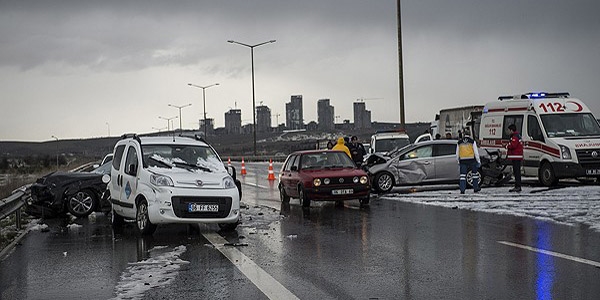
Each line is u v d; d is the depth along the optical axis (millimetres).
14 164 57312
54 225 14500
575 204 14836
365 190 16750
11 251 10875
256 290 7504
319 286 7625
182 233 12430
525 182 22438
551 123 20375
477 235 11047
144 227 12148
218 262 9273
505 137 21938
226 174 12758
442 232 11562
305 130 129375
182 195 11859
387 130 30453
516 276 7836
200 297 7250
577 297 6797
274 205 17906
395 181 20438
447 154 20781
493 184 21125
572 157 19359
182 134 14875
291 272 8469
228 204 12172
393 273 8234
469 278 7816
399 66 30766
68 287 8000
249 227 13078
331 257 9461
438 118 39625
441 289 7312
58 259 9992
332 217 14484
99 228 13680
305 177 16938
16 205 13930
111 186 14000
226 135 157750
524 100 21359
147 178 12227
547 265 8414
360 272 8352
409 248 10031
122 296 7395
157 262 9367
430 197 18125
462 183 18547
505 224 12219
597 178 20500
